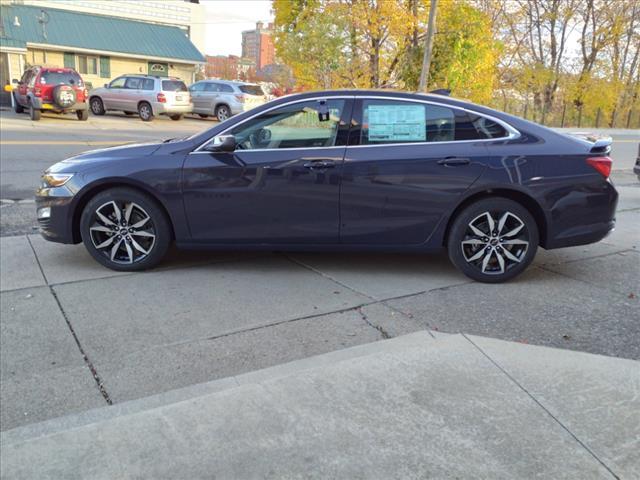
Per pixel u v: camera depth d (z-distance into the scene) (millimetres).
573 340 3770
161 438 2602
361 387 3016
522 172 4668
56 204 5055
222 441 2576
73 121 20234
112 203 4996
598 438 2600
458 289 4750
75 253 5715
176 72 34500
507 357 3354
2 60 28656
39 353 3641
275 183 4797
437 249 4902
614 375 3152
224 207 4891
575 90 37906
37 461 2459
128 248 5086
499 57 33312
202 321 4105
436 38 23297
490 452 2500
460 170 4688
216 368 3473
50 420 2906
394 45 23594
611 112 40781
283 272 5160
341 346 3734
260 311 4281
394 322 4078
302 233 4898
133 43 32562
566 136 4844
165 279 4969
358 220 4828
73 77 20031
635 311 4273
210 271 5188
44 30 30156
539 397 2922
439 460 2447
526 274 5168
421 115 4812
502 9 34125
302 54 22906
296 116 4879
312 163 4758
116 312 4250
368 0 21969
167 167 4883
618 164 15516
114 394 3211
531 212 4809
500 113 4840
